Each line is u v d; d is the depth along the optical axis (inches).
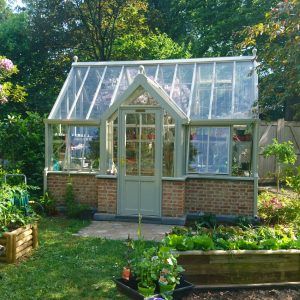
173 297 167.8
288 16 238.5
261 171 584.7
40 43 823.1
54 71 864.3
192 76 420.5
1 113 761.0
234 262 195.9
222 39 812.0
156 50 810.8
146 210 363.3
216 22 817.5
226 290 192.9
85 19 802.2
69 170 405.4
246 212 368.2
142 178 363.3
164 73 432.5
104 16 809.5
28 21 835.4
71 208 376.5
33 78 859.4
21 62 812.6
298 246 205.0
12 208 261.1
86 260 241.9
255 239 216.8
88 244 277.0
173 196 356.8
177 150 355.9
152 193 361.7
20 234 245.4
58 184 404.2
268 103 358.3
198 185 378.6
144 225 349.1
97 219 368.5
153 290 164.1
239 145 372.5
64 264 234.5
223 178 371.9
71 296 191.5
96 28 801.6
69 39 816.3
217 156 377.1
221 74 417.1
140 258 179.3
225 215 373.1
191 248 198.2
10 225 255.6
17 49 814.5
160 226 345.7
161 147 358.3
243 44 286.7
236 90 397.1
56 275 217.2
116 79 438.0
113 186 369.4
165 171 360.8
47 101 815.7
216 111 381.1
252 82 400.8
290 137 590.9
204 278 194.7
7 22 848.9
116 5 789.9
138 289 167.3
